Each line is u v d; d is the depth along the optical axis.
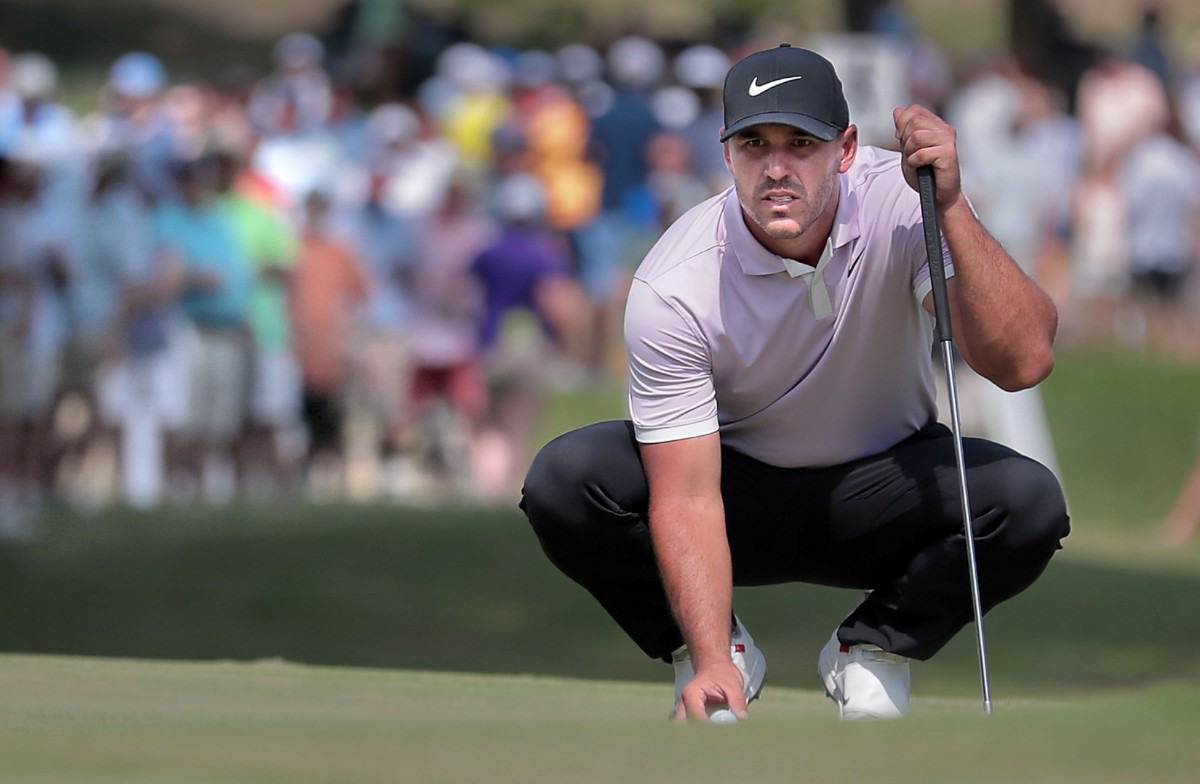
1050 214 53.66
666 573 13.05
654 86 49.72
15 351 38.28
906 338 13.47
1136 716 9.45
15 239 38.19
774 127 12.38
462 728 9.74
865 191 13.20
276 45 93.31
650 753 8.89
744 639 14.00
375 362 41.22
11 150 39.53
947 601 13.55
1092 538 42.16
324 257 40.72
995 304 12.76
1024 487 13.35
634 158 48.44
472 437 41.88
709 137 49.12
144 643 27.25
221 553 33.44
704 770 8.42
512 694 14.45
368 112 51.59
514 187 43.22
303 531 35.47
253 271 39.75
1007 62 54.50
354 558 33.22
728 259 13.09
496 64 52.97
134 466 39.03
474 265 41.81
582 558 14.05
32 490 38.56
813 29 86.19
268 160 42.34
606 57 56.59
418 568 32.78
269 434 40.34
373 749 9.01
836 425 13.65
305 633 28.50
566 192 48.19
